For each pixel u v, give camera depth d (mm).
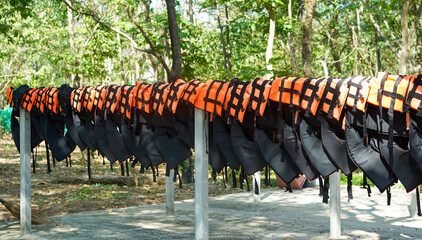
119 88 4848
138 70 20078
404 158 3275
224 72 9562
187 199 9961
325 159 3684
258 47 14867
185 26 11805
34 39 23062
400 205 8656
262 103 3744
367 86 3367
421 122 3168
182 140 4348
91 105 5203
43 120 6039
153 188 11984
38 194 10664
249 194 10297
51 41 23094
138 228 6797
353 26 21422
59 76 24516
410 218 7441
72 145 5781
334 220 6055
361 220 7312
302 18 14070
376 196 9766
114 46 18844
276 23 12633
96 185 11547
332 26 22953
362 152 3469
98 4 18031
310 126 3723
